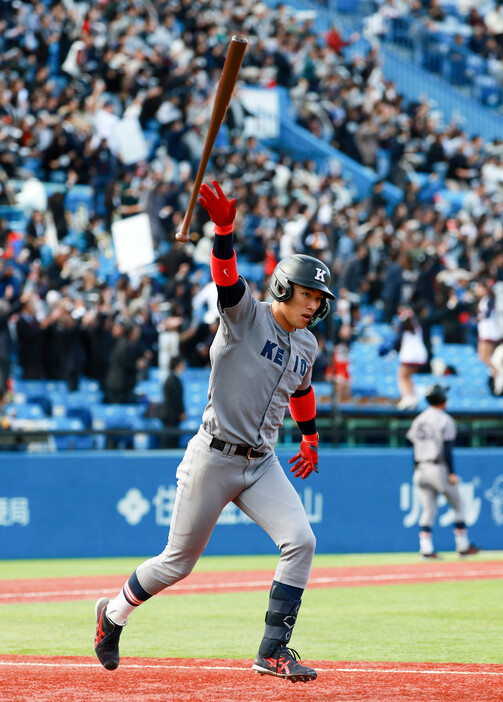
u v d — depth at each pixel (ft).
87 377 176.04
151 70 247.50
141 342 180.24
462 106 328.08
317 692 54.44
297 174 249.55
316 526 166.30
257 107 274.16
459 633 81.05
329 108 285.02
